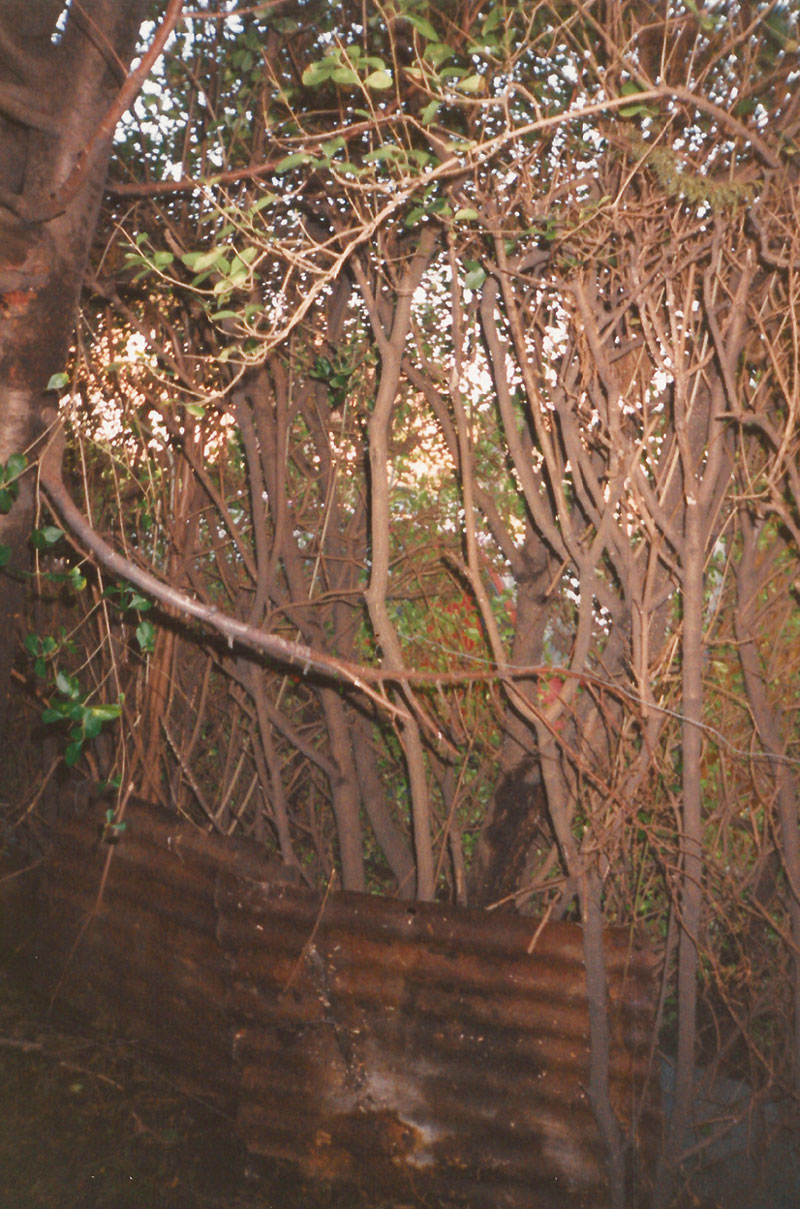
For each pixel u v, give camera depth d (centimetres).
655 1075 328
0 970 477
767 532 357
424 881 368
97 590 466
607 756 349
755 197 311
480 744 407
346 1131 355
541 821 383
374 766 430
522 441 384
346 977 360
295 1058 365
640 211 315
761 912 335
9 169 365
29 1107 377
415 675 298
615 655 346
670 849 324
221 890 384
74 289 364
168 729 464
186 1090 395
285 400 415
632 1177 325
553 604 381
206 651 458
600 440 332
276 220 405
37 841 528
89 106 357
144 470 459
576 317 329
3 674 388
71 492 470
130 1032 427
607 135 310
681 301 327
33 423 362
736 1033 346
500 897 385
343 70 278
